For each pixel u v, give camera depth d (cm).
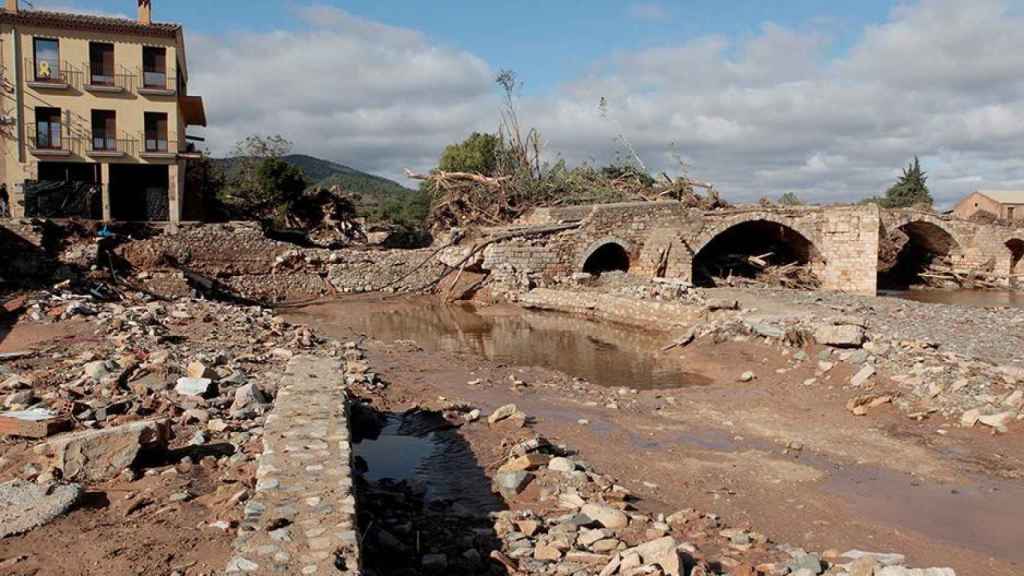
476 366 2103
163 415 1126
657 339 2777
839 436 1420
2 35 3769
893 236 5841
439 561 765
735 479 1171
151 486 852
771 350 2169
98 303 2409
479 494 1034
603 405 1636
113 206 4128
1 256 2912
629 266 4250
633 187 5256
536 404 1627
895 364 1808
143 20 3997
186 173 4681
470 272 4116
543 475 1088
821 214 4653
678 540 883
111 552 680
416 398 1602
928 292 5228
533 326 3155
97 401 1146
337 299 3922
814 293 3453
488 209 4975
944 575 754
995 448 1331
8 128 3822
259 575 583
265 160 5556
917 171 9544
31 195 3706
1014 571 865
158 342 1756
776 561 831
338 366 1329
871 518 1024
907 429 1451
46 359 1492
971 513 1048
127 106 3975
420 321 3266
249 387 1224
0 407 1096
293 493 739
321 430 934
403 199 9438
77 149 3900
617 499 1016
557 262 4012
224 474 889
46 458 891
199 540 711
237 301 3728
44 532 719
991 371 1652
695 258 4778
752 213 4519
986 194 8694
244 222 4003
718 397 1756
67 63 3856
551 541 832
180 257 3694
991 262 5559
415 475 1120
